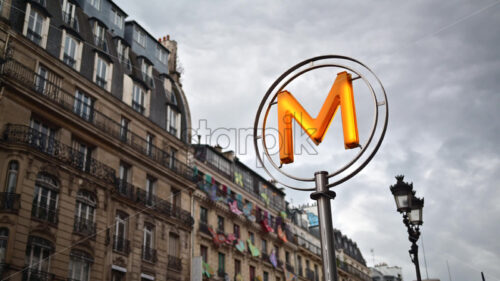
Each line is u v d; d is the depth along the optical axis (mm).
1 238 21859
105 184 27938
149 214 31609
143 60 35875
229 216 41438
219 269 38250
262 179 50125
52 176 24828
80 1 32000
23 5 26109
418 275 14398
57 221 24469
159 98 36531
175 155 36625
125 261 28469
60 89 26422
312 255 56656
